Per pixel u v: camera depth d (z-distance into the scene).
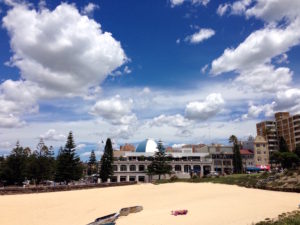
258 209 36.41
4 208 46.41
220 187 74.25
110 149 120.12
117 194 66.88
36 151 112.06
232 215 32.47
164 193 65.12
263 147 150.50
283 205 39.78
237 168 133.88
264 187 69.88
